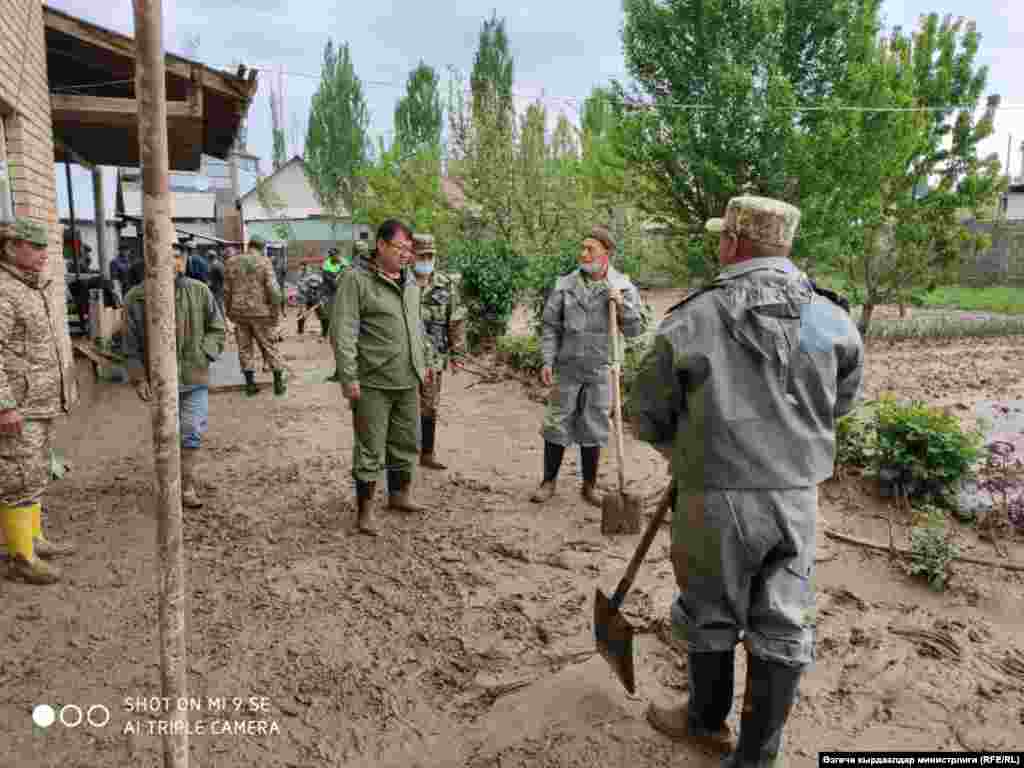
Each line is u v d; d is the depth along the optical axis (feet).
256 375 32.60
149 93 5.06
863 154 39.65
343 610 12.29
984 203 47.47
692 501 7.79
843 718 9.57
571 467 20.25
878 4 41.86
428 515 16.66
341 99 139.85
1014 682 10.39
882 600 12.80
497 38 117.60
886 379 35.22
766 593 7.65
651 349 8.07
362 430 15.34
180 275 16.56
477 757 8.92
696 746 9.00
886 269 48.16
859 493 17.66
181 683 5.98
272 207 131.64
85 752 8.79
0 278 12.34
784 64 42.65
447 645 11.32
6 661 10.53
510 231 61.46
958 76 45.80
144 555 14.10
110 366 31.45
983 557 14.46
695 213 46.16
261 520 16.17
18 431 12.16
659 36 43.06
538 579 13.52
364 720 9.60
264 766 8.72
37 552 13.73
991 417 26.61
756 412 7.47
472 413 26.61
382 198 89.76
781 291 7.53
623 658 9.47
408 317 15.55
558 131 66.64
